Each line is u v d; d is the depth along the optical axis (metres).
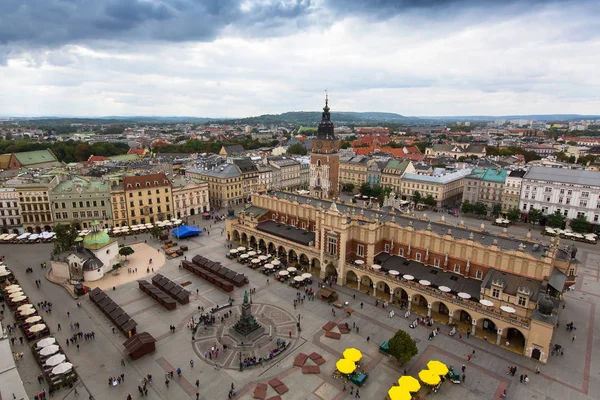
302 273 106.25
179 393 60.81
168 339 75.50
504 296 75.06
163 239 133.50
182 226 138.12
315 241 107.00
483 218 171.38
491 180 177.25
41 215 140.25
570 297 93.69
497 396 60.38
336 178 162.88
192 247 127.00
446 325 80.94
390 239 99.75
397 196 194.62
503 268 81.19
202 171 194.12
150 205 153.75
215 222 157.62
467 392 61.19
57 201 140.00
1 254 119.56
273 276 104.75
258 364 67.94
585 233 142.50
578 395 60.50
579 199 146.88
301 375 65.12
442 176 198.25
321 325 80.50
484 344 74.31
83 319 82.38
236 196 188.62
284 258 117.00
